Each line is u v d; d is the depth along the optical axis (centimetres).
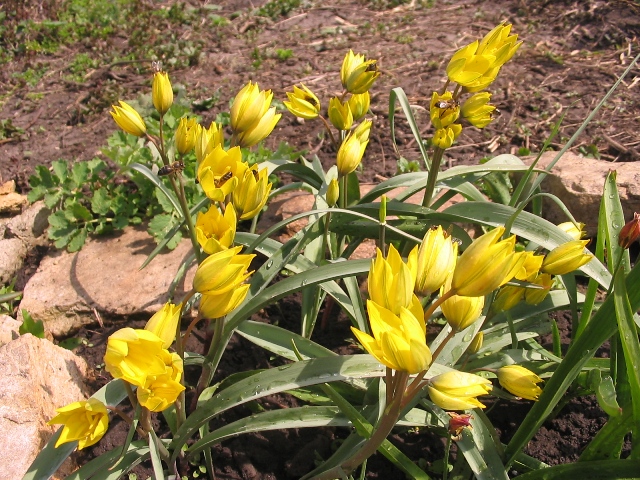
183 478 62
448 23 186
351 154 64
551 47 163
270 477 65
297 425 55
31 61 175
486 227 82
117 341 40
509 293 55
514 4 193
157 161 104
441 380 40
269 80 155
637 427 50
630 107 132
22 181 121
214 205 53
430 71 155
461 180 79
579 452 65
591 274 60
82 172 108
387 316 37
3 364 66
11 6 200
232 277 46
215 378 76
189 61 168
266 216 102
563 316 82
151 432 51
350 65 70
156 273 92
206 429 64
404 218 75
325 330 83
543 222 64
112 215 106
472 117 65
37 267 104
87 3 208
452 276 42
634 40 161
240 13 202
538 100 138
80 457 67
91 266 96
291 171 84
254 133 62
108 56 174
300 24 193
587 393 65
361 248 94
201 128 61
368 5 207
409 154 122
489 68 62
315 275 58
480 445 55
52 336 87
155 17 196
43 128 140
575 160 104
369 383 64
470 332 61
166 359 43
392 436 67
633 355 47
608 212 62
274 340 65
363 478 58
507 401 71
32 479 52
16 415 63
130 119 63
